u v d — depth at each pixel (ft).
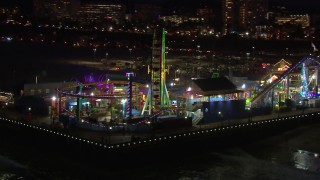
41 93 372.58
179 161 255.09
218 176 230.07
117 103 305.94
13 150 272.51
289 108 357.41
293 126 332.39
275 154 269.85
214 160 257.14
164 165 247.70
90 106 327.67
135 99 324.19
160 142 250.78
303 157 263.90
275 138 308.19
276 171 237.86
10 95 371.56
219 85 331.57
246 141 296.30
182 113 304.09
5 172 232.73
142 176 229.45
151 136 252.42
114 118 292.40
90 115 302.25
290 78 404.98
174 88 385.91
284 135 315.58
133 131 270.26
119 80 378.53
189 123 285.84
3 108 338.54
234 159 259.19
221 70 606.96
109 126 268.62
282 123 322.14
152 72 303.48
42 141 273.33
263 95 356.59
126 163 239.50
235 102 315.17
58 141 262.88
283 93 381.81
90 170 236.84
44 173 232.12
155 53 304.09
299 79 407.64
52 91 377.91
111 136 256.93
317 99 380.37
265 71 568.00
